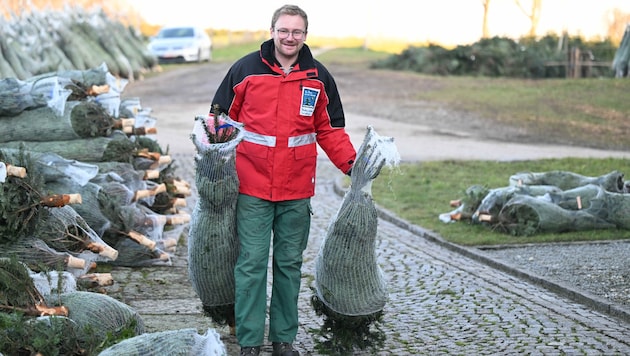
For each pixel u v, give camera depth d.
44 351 4.63
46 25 31.08
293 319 5.88
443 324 6.85
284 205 5.77
